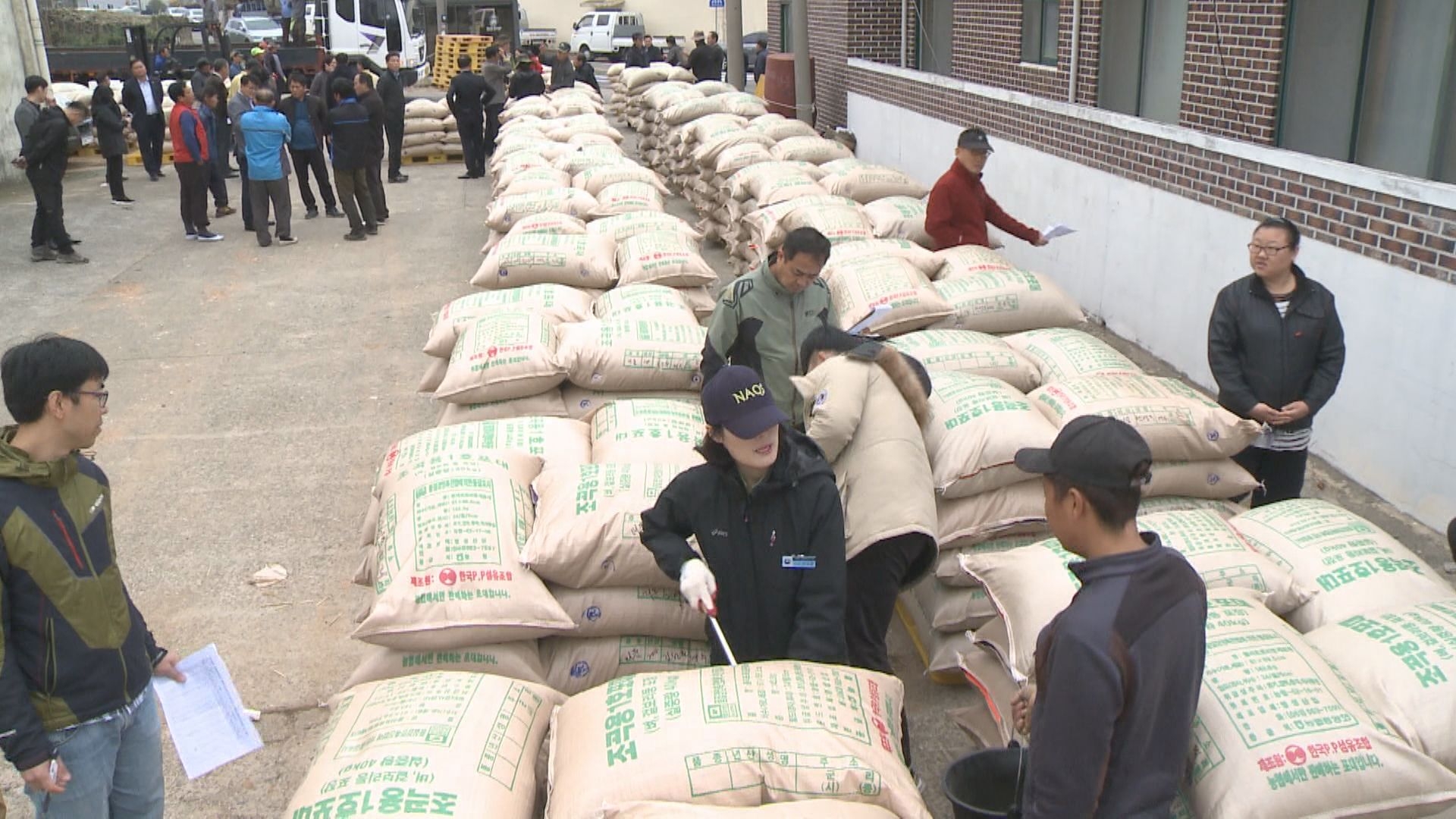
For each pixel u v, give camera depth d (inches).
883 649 141.6
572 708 113.0
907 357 147.6
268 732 161.8
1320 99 271.3
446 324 227.3
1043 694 86.0
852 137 531.2
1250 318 172.6
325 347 336.2
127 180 641.6
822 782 100.1
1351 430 225.8
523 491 151.3
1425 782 98.2
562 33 1803.6
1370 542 130.3
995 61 453.1
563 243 272.4
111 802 117.3
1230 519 145.5
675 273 265.6
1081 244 336.8
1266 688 102.9
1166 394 168.6
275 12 1175.0
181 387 303.6
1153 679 82.0
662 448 166.7
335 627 187.8
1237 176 256.5
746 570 119.2
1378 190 211.8
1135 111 358.6
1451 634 108.2
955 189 264.4
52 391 102.1
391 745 105.5
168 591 199.5
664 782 100.3
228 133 634.2
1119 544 85.7
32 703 104.2
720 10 1728.6
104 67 861.2
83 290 403.9
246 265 439.8
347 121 463.8
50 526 103.8
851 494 139.3
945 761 150.3
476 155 635.5
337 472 248.7
